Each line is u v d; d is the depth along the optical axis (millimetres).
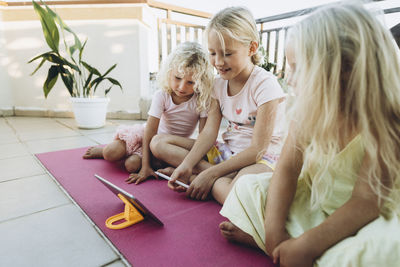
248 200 640
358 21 463
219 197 908
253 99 1025
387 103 465
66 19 2764
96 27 2764
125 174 1209
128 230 765
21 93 2947
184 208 900
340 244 477
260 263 636
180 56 1088
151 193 1014
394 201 492
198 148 1047
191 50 1104
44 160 1380
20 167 1281
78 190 1021
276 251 529
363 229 480
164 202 942
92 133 2129
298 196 651
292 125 590
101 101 2271
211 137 1088
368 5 487
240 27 904
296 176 612
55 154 1494
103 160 1402
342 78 478
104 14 2738
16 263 633
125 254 662
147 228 777
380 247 440
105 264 638
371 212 489
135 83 2846
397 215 488
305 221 609
